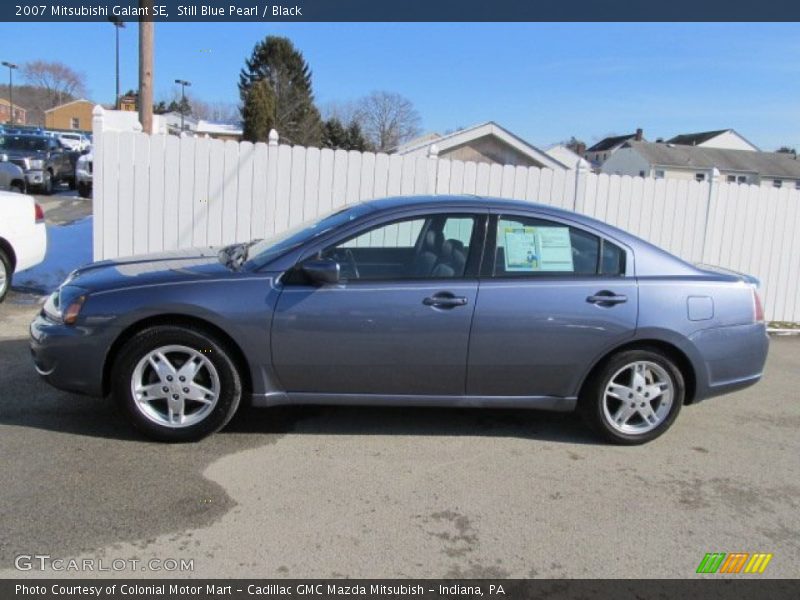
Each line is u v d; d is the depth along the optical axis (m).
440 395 4.36
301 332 4.11
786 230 9.27
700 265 4.96
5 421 4.38
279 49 56.94
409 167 8.13
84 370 4.09
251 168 7.86
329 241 4.27
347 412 4.93
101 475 3.73
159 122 14.31
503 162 22.27
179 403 4.13
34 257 7.93
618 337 4.39
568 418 5.08
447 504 3.65
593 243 4.49
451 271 4.30
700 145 67.62
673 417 4.60
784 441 4.88
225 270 4.27
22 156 19.97
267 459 4.06
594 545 3.33
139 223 7.78
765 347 4.74
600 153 86.31
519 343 4.29
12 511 3.31
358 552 3.15
